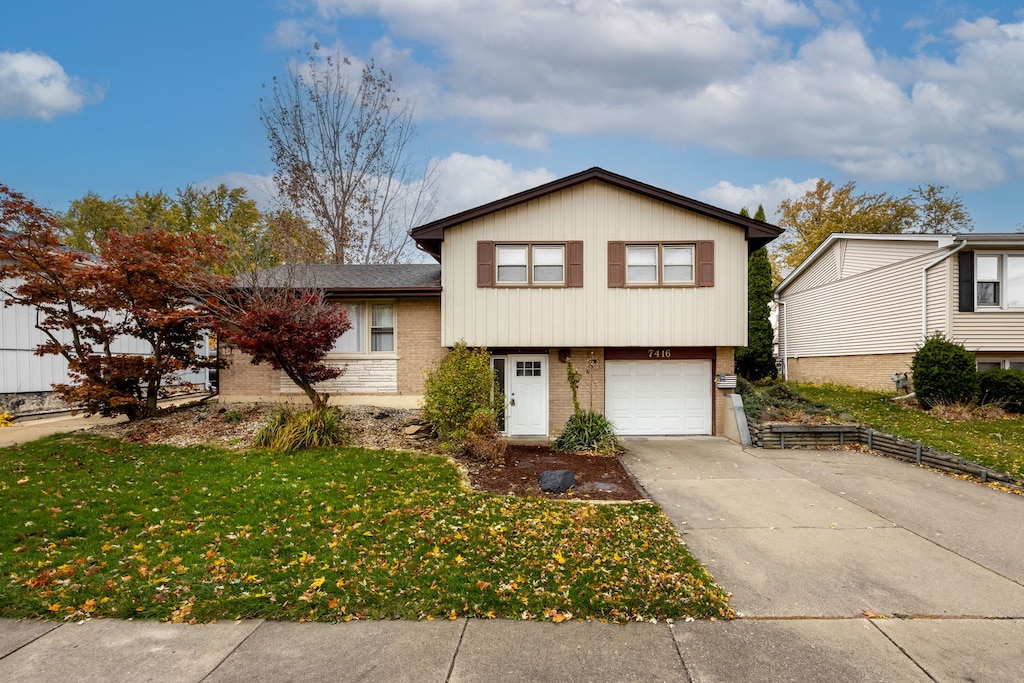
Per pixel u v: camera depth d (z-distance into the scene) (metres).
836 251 19.84
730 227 12.27
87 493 6.91
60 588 4.39
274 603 4.21
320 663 3.47
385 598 4.29
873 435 10.70
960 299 14.59
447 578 4.66
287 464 8.53
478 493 7.55
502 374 12.91
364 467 8.53
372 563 4.96
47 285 10.57
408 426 11.55
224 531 5.71
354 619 4.04
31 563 4.84
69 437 10.58
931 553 5.47
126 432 10.86
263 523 5.96
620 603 4.27
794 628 4.00
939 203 31.20
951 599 4.48
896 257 16.55
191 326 11.81
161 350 12.11
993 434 10.42
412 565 4.92
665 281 12.27
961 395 12.79
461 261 12.27
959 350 13.00
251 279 11.71
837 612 4.26
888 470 9.05
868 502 7.24
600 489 7.94
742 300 12.20
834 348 20.05
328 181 24.94
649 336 12.17
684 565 5.09
